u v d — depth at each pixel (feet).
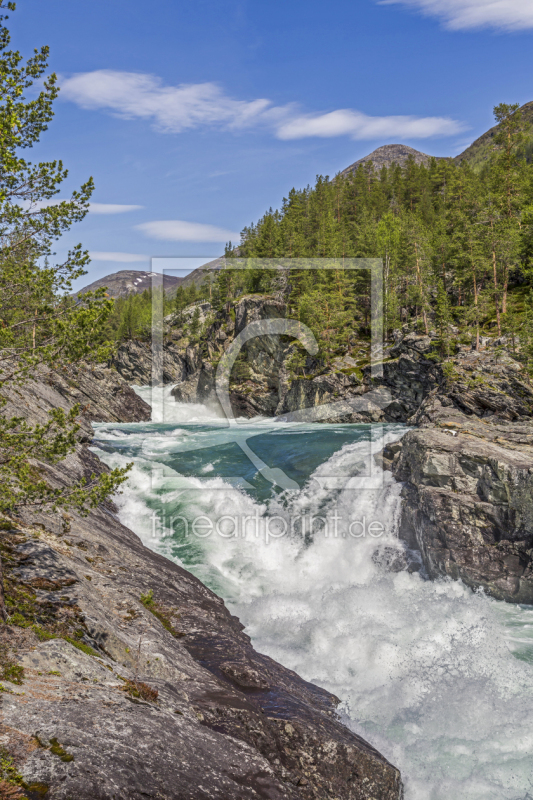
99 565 39.88
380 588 57.77
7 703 16.92
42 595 27.45
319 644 44.34
